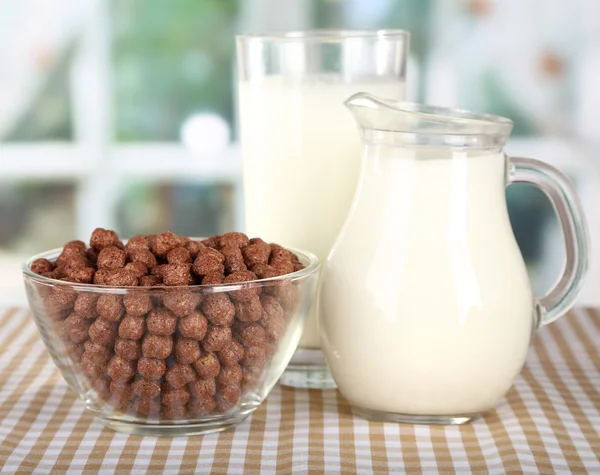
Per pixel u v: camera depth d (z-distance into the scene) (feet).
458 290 1.90
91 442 1.91
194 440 1.92
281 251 2.02
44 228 4.48
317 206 2.20
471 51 4.24
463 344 1.91
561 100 4.29
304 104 2.17
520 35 4.23
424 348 1.91
